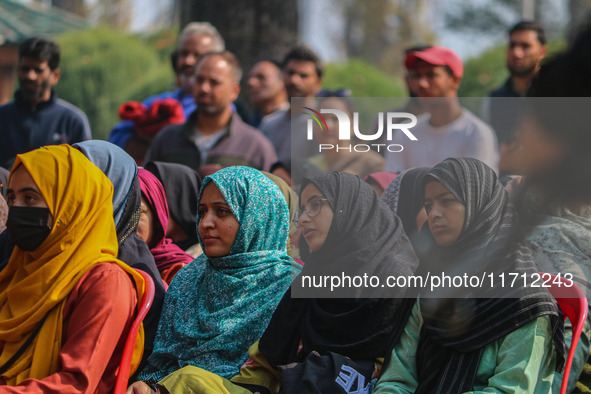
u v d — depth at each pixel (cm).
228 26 1509
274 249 611
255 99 1259
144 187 688
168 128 1024
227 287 591
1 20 2589
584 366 572
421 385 505
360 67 2838
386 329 550
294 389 521
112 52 2342
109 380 538
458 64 945
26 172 542
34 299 534
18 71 1076
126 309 533
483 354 490
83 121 1109
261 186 602
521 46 1017
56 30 2662
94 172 554
